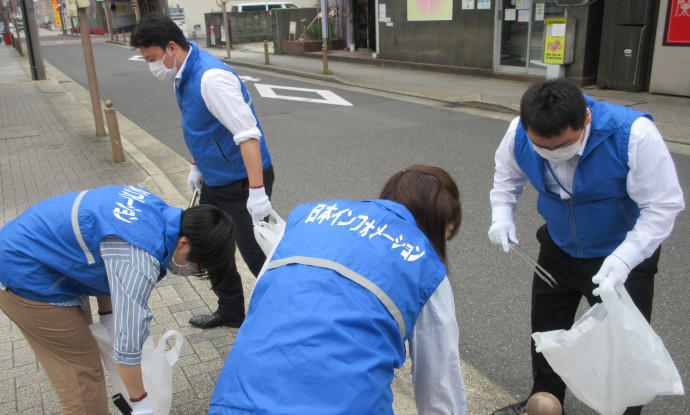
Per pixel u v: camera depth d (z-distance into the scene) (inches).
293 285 58.2
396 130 338.0
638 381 75.3
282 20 801.6
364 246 60.1
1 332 136.3
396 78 534.0
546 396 57.4
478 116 368.2
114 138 284.7
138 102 474.6
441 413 68.9
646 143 74.4
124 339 78.6
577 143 74.7
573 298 97.2
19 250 80.8
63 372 89.7
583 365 78.1
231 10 1115.3
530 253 175.5
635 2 384.5
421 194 66.5
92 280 82.9
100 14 1547.7
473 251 177.3
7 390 114.4
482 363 125.1
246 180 126.3
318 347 52.9
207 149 122.6
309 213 68.1
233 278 132.0
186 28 1158.3
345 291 56.6
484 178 243.8
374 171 261.9
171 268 86.3
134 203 83.2
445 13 538.0
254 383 52.9
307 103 441.7
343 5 768.9
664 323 134.3
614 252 78.3
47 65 792.3
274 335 55.1
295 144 316.8
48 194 242.1
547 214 89.0
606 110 77.7
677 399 111.0
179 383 116.6
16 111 442.0
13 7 1136.8
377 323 55.7
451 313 64.9
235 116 114.4
